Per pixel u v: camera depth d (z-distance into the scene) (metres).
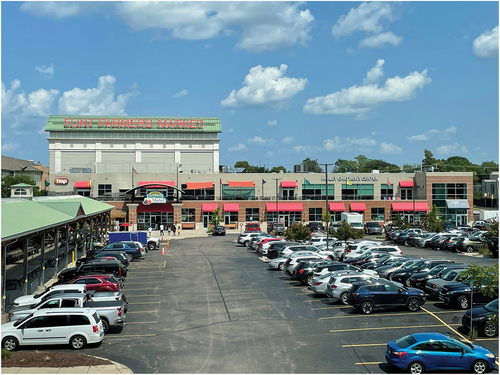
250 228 79.19
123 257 40.97
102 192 89.44
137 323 24.47
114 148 103.38
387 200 88.38
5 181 92.94
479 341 21.23
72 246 57.28
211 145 105.75
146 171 95.31
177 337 22.11
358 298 26.00
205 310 27.05
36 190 93.56
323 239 55.44
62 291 25.12
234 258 49.81
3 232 24.12
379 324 24.00
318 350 20.25
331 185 91.50
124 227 83.75
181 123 105.25
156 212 85.75
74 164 102.56
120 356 19.64
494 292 21.45
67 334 20.38
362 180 91.69
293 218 88.38
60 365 18.28
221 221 87.25
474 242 51.91
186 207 86.81
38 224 29.86
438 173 88.06
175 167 95.81
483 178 142.88
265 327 23.62
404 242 62.88
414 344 17.98
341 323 24.25
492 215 90.06
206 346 20.81
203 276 38.31
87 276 28.48
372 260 40.06
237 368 18.25
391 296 26.22
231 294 31.33
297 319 25.08
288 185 90.25
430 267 34.16
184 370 18.06
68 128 102.00
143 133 104.00
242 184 89.62
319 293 30.30
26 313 22.84
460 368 17.73
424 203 87.94
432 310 26.67
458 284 27.36
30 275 34.12
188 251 56.88
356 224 74.50
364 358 19.30
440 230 70.19
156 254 53.75
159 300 29.61
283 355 19.64
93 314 20.91
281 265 40.94
